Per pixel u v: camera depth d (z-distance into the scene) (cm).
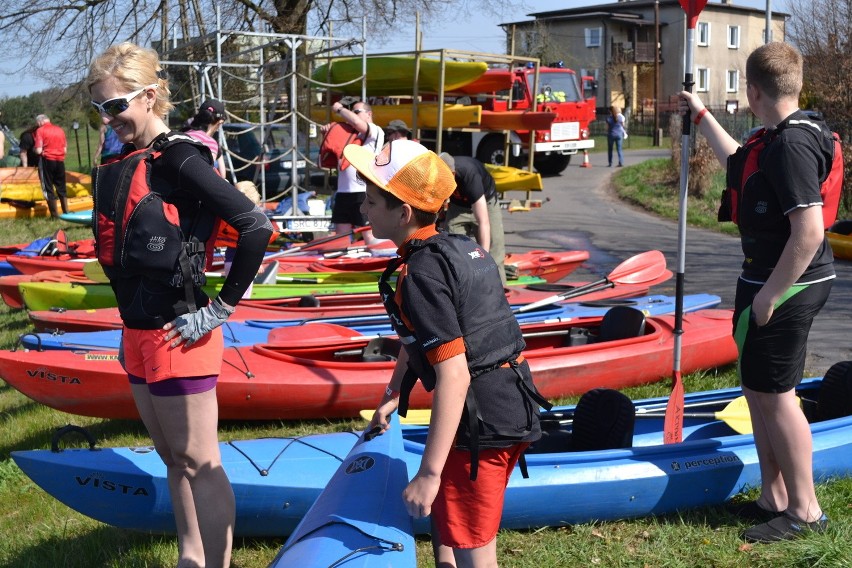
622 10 4491
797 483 358
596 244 1280
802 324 339
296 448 403
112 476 365
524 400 254
